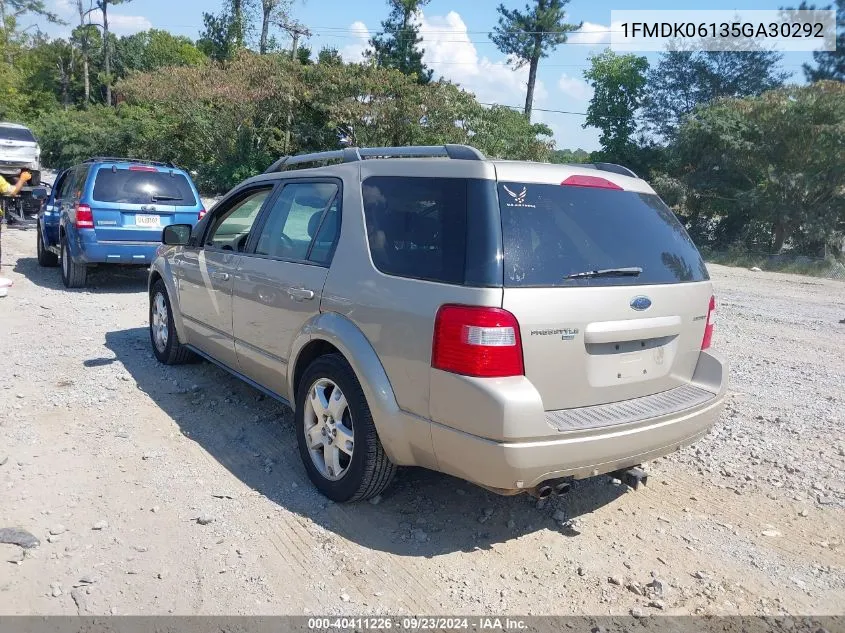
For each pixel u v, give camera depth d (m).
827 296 14.12
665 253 3.69
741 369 7.19
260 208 4.80
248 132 32.28
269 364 4.44
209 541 3.47
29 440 4.52
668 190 24.22
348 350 3.58
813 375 7.03
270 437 4.77
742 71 30.69
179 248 5.85
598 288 3.26
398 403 3.40
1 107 47.81
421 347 3.24
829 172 21.36
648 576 3.37
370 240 3.68
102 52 66.06
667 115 31.75
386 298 3.44
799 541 3.74
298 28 36.38
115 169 9.47
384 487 3.76
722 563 3.50
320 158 4.52
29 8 49.47
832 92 21.55
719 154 23.78
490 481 3.12
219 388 5.69
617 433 3.22
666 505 4.11
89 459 4.30
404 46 41.06
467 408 3.06
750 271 19.23
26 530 3.46
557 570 3.38
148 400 5.37
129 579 3.13
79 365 6.15
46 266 11.73
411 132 29.41
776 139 22.41
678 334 3.67
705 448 4.96
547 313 3.09
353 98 29.48
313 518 3.74
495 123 31.30
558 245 3.26
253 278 4.54
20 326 7.44
